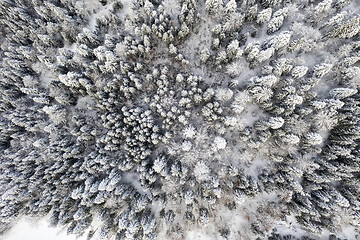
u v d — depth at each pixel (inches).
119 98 980.6
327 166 881.5
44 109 943.7
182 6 950.4
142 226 892.0
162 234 961.5
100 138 960.3
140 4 1002.1
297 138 837.8
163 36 957.2
